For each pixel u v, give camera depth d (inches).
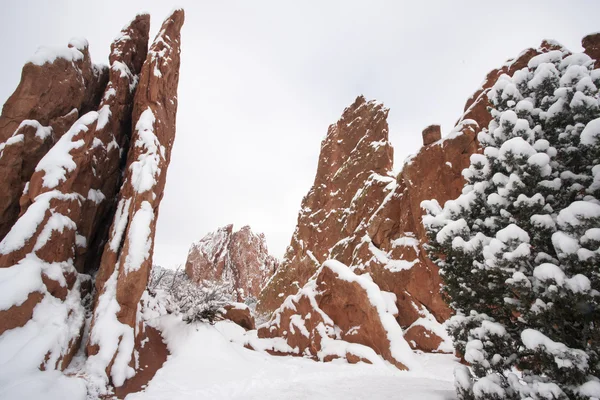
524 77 226.5
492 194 205.2
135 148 421.7
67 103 413.1
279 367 417.7
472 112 697.0
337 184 1280.8
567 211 160.7
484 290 214.1
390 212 807.7
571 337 169.0
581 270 158.2
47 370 250.1
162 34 522.6
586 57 211.8
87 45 471.2
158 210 437.1
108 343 296.7
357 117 1405.0
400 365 438.0
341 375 384.5
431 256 254.2
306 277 1221.7
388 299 599.5
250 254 2053.4
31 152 365.4
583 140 168.2
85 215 388.2
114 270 352.5
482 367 189.8
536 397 157.0
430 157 698.8
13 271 282.5
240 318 783.1
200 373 338.3
